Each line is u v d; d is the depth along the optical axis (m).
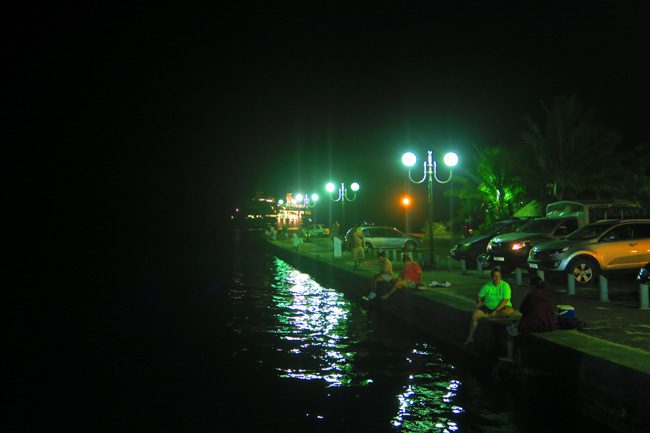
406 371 11.54
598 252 18.27
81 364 12.43
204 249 52.34
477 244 25.22
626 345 10.85
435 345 13.75
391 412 9.28
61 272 32.31
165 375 11.52
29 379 11.37
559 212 23.83
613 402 8.59
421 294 16.89
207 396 10.20
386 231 37.97
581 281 18.23
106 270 33.50
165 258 42.38
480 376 11.18
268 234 64.50
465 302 15.21
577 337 10.55
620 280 19.67
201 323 16.80
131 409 9.63
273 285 25.84
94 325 16.72
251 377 11.27
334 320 17.08
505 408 9.43
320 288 24.72
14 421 9.18
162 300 21.45
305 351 13.23
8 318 17.94
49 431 8.78
